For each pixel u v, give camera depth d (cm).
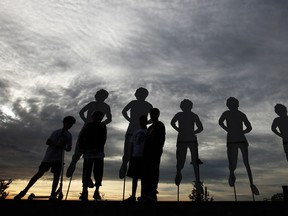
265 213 360
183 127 729
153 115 525
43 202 355
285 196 447
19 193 498
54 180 521
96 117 564
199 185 671
